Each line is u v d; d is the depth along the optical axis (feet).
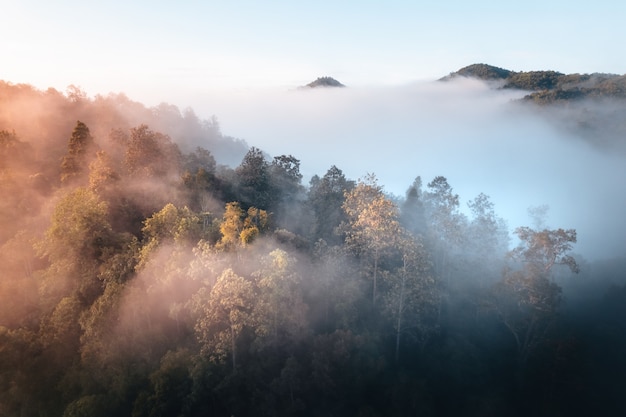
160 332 164.14
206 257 162.81
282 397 156.25
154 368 155.43
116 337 161.17
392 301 188.55
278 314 160.15
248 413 151.23
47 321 176.45
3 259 208.54
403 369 188.65
